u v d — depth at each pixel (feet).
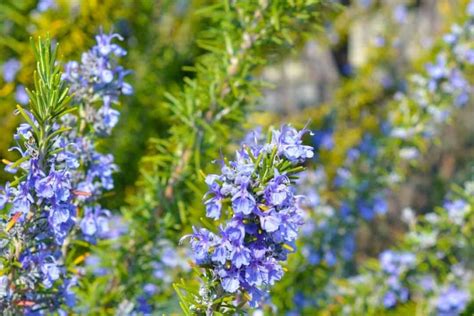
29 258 1.69
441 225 3.04
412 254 3.07
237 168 1.59
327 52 6.19
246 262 1.56
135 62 3.65
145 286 2.30
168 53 3.77
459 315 3.21
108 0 3.03
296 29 2.29
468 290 3.14
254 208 1.56
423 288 3.11
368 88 4.76
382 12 5.45
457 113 5.16
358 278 3.25
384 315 3.17
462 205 3.00
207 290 1.63
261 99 2.51
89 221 1.89
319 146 4.26
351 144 4.33
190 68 2.33
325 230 3.20
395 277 3.10
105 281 2.20
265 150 1.60
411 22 5.72
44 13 2.99
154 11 3.64
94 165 1.90
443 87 3.19
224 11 2.31
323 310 3.09
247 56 2.26
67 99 1.61
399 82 4.74
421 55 4.25
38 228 1.67
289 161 1.60
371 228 5.31
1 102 3.06
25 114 1.60
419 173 5.33
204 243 1.59
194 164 2.26
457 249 3.35
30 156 1.61
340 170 3.41
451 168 5.46
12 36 3.17
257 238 1.59
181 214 2.22
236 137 2.34
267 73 6.14
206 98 2.26
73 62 1.90
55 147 1.67
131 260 2.24
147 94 3.60
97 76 1.89
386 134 3.38
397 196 5.33
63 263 1.90
